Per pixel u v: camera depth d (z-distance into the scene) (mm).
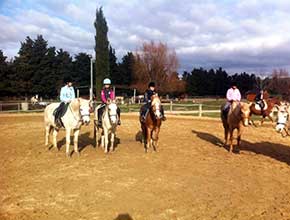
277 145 15359
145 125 13406
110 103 12477
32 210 7262
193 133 18656
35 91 62031
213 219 6824
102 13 52562
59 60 67938
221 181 9336
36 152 13141
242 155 12875
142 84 65938
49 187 8734
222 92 97750
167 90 66188
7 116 29484
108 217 6891
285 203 7754
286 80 77750
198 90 94938
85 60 78500
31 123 23641
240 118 12625
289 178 9789
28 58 62562
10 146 14516
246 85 100750
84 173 10008
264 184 9141
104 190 8477
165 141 15812
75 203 7629
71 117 12016
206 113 31844
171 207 7406
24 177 9664
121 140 16047
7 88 58312
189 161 11719
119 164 11133
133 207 7395
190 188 8680
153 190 8492
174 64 66250
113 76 79938
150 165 11039
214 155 12797
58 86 64188
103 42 52062
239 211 7238
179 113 31688
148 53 65375
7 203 7660
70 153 12914
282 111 11211
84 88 77312
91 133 18391
